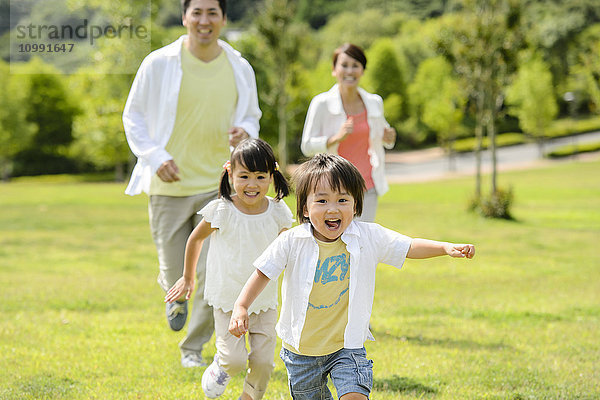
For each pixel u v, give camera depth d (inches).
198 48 215.0
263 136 1952.5
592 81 1989.4
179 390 182.2
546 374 203.6
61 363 208.8
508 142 2551.7
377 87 2753.4
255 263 135.6
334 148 266.1
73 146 2129.7
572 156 2213.3
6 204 979.3
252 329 158.6
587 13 3257.9
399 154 2596.0
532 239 653.9
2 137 1958.7
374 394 180.5
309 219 135.3
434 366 211.0
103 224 749.3
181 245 218.8
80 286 373.7
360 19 3710.6
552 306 325.7
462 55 838.5
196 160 217.0
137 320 280.7
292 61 1114.1
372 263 136.8
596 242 630.5
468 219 834.8
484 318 296.5
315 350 135.3
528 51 837.8
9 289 359.3
